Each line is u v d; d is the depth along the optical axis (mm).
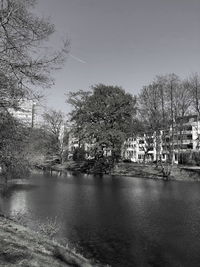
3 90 11281
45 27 12047
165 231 16234
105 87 67188
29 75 11742
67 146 81250
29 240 8859
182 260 12086
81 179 48219
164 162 63125
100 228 16641
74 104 66875
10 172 12992
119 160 69812
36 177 49625
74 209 22047
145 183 43406
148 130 56594
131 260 11914
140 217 19641
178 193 32062
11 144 12359
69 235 14977
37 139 14867
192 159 68750
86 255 12016
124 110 63281
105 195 29969
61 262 7734
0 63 11148
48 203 24234
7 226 10008
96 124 63438
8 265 6199
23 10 11625
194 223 18062
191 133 84125
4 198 24812
